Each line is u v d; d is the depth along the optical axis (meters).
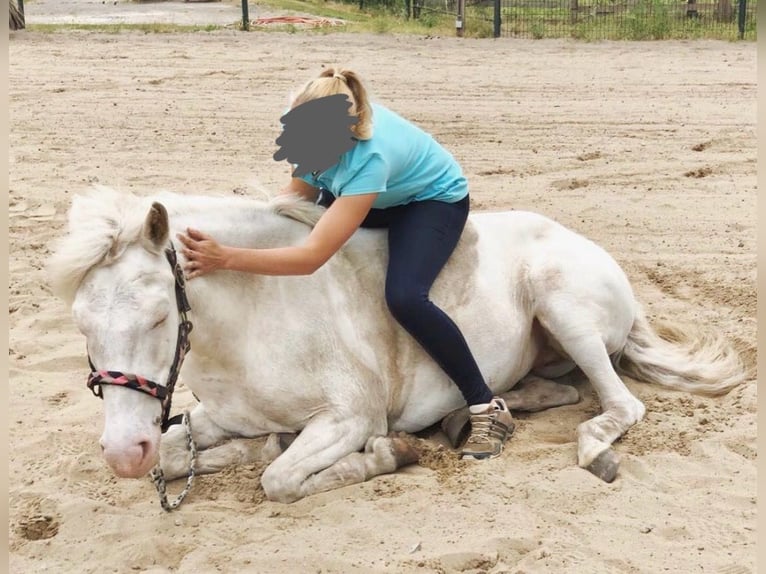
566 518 3.64
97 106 12.09
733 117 11.35
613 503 3.75
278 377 3.87
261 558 3.42
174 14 25.27
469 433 4.36
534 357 4.69
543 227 4.70
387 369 4.15
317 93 3.73
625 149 9.84
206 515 3.70
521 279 4.52
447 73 14.89
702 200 8.06
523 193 8.24
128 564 3.45
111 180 8.62
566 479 3.90
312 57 16.58
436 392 4.27
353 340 4.04
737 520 3.62
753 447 4.15
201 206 3.85
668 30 19.31
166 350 3.32
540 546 3.48
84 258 3.19
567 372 4.97
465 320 4.28
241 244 3.87
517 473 3.99
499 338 4.36
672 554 3.42
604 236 7.17
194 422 4.12
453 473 3.99
